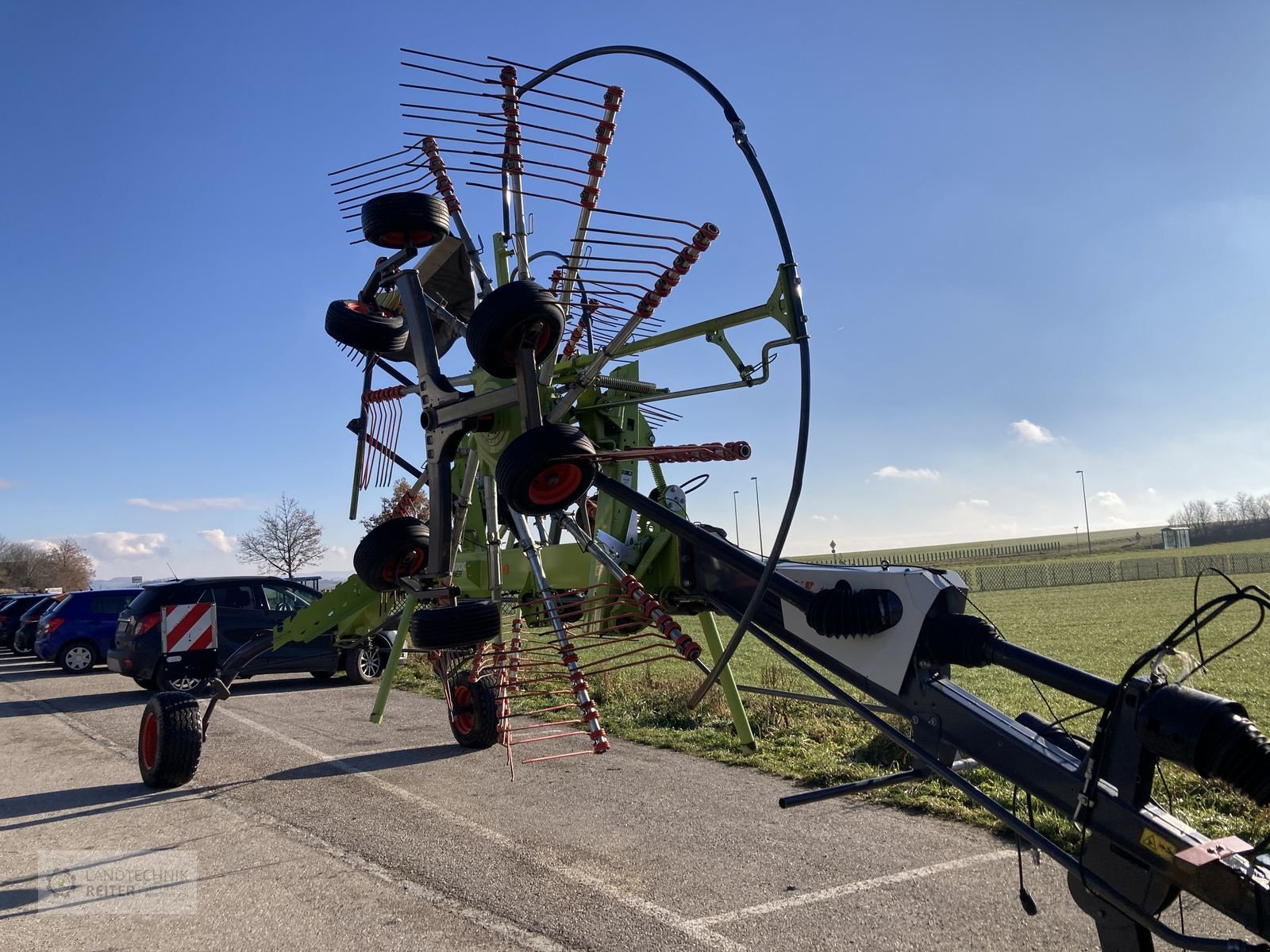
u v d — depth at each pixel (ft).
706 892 14.67
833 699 16.99
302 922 13.83
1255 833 16.57
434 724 32.65
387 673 23.81
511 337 12.95
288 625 24.44
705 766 23.95
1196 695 8.23
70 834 19.21
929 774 11.70
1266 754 7.77
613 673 40.52
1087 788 8.94
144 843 18.38
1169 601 107.45
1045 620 84.33
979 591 157.28
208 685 24.29
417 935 13.21
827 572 12.62
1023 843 16.51
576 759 25.21
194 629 24.63
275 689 45.37
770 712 29.27
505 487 12.67
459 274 18.70
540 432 12.60
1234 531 363.15
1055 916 13.35
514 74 14.06
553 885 15.16
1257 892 7.56
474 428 15.94
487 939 13.01
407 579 18.22
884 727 11.44
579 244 14.65
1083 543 449.89
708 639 19.54
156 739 23.12
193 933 13.51
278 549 132.26
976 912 13.57
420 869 16.14
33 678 55.47
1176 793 19.17
